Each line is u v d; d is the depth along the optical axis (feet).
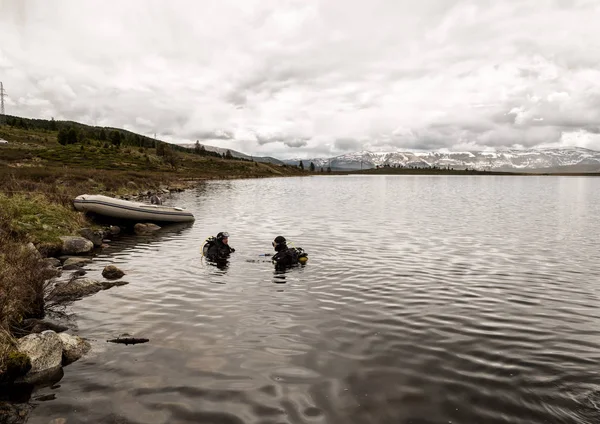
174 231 64.23
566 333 23.30
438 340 22.08
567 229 67.97
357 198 148.77
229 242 53.26
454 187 267.59
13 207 49.57
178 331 23.09
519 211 100.73
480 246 51.70
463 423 14.58
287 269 38.29
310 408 15.56
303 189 216.54
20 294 24.54
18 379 17.56
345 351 20.61
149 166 357.00
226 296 29.68
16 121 625.00
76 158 317.01
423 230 66.03
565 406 15.67
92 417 15.02
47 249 42.50
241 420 14.79
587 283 34.32
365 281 34.32
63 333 21.40
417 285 33.24
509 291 31.81
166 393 16.60
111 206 65.82
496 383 17.44
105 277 34.76
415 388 17.01
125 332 22.94
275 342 21.65
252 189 205.98
